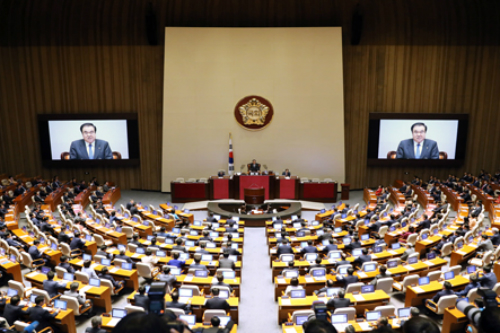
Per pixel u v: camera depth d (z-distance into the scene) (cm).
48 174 2609
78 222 1634
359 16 2356
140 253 1308
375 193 2264
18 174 2562
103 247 1258
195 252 1337
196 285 1060
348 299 887
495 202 1948
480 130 2534
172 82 2430
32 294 941
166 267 1055
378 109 2530
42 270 1121
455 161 2520
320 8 2441
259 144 2492
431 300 966
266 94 2452
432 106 2519
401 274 1131
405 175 2638
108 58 2472
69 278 1073
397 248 1343
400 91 2509
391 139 2520
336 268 1159
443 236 1393
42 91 2500
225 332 373
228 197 2309
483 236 1349
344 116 2531
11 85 2492
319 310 438
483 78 2483
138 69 2480
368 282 1116
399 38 2464
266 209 2234
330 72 2430
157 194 2553
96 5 2419
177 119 2462
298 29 2408
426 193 2194
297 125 2473
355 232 1609
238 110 2456
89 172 2631
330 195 2325
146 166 2591
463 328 864
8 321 866
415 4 2427
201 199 2338
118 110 2522
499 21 2417
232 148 2489
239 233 1659
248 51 2422
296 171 2514
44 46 2458
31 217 1759
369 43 2469
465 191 2139
